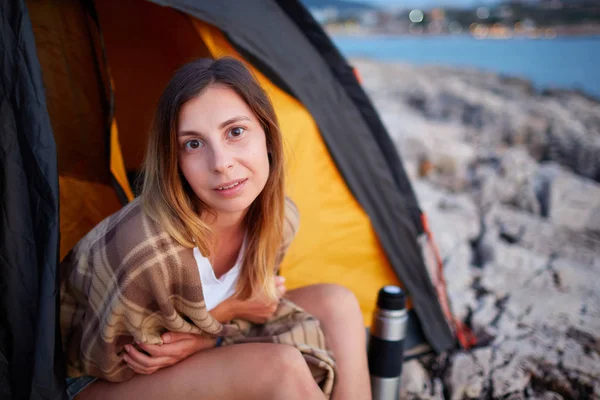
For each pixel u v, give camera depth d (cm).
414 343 226
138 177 142
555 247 321
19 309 144
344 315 165
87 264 134
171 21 228
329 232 218
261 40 199
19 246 143
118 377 142
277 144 138
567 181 377
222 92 126
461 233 328
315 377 150
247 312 156
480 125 575
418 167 446
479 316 248
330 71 227
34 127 140
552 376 208
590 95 762
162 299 129
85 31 185
